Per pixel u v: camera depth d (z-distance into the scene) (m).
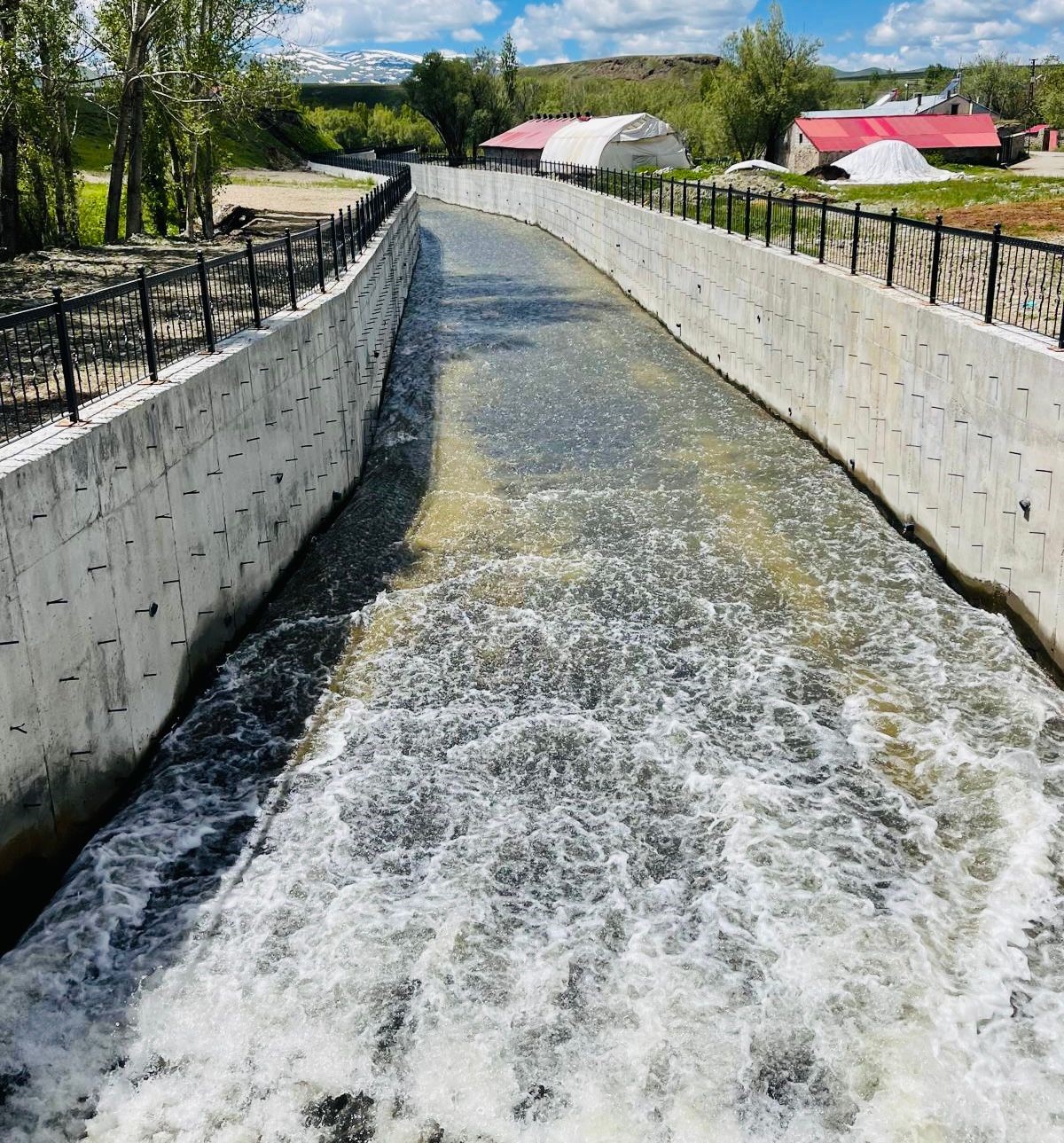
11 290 19.98
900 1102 6.58
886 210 27.91
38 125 26.55
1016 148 69.69
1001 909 8.11
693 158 70.88
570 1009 7.31
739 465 18.09
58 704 8.43
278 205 46.81
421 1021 7.23
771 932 7.91
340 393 17.58
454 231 55.19
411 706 11.07
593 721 10.69
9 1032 7.23
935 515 14.00
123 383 10.85
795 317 19.41
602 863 8.75
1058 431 10.77
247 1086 6.82
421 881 8.57
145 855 8.87
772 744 10.22
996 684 11.01
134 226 30.44
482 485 17.58
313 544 15.67
